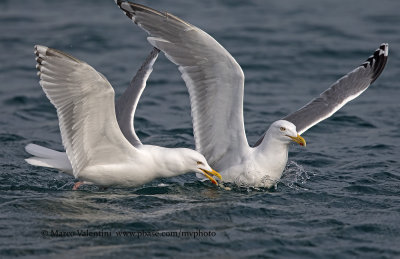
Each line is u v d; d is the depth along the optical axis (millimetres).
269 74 23703
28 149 13055
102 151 12555
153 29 12859
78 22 29375
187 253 10070
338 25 29609
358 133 18078
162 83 22719
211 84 12797
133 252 10016
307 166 15195
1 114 19281
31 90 21641
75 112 11898
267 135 13344
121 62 24609
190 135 17625
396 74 23750
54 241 10336
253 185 13445
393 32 28547
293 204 12422
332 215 11781
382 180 14062
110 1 33438
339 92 15445
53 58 11242
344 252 10250
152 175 12906
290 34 28203
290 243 10531
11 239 10359
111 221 11242
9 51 25641
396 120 19141
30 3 32594
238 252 10164
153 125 18484
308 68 24422
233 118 13016
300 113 15094
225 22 29562
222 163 13695
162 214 11656
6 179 13781
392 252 10250
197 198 12703
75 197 12625
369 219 11570
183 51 12820
